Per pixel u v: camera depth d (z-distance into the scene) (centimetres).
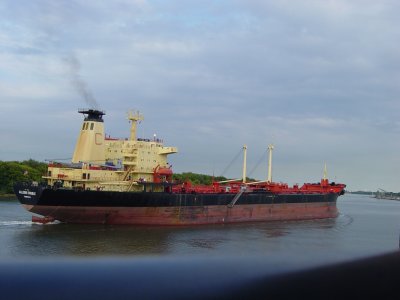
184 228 9125
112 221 8881
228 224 10388
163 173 10238
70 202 8344
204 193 10306
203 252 5412
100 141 10094
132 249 6106
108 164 10144
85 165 9569
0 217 9694
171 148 10575
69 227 8200
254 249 5547
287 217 12388
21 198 8538
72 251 5781
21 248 5981
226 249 5878
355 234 8825
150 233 8025
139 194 8944
